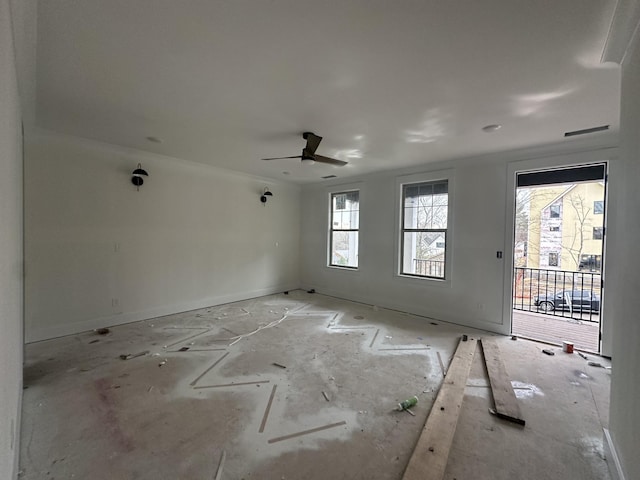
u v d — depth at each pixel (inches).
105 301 161.3
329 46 74.0
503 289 162.6
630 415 59.4
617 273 73.4
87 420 85.0
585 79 86.0
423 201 198.8
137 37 71.0
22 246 112.0
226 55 78.0
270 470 69.2
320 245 258.8
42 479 65.5
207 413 89.3
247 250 233.8
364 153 166.7
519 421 86.0
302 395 99.6
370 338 152.3
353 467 70.3
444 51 75.0
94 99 103.5
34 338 138.9
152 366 118.0
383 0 58.7
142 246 175.5
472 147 153.3
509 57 76.8
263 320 180.1
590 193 300.0
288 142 149.3
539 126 122.3
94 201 156.2
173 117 118.9
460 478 67.6
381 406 94.0
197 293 203.3
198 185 201.9
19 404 79.4
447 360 127.7
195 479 66.4
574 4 58.7
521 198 329.1
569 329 171.0
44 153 140.3
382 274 215.5
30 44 72.4
